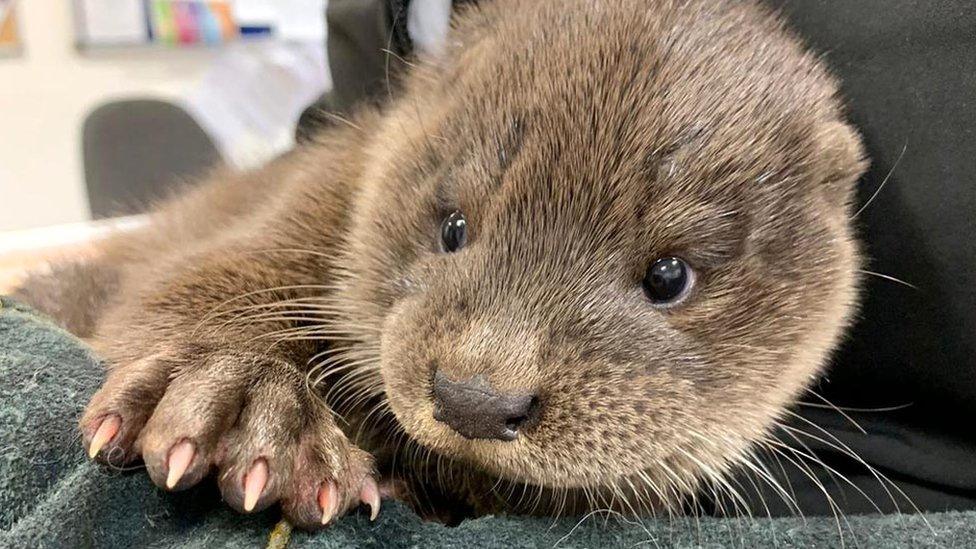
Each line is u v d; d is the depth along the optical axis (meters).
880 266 0.18
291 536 0.13
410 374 0.15
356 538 0.14
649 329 0.15
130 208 0.45
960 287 0.16
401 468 0.19
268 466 0.14
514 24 0.19
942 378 0.17
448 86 0.19
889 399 0.19
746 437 0.17
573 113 0.16
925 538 0.14
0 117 0.64
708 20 0.17
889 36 0.17
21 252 0.57
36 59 0.64
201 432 0.14
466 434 0.14
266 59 0.68
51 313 0.25
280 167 0.26
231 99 0.65
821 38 0.19
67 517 0.13
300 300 0.19
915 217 0.17
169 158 0.51
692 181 0.15
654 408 0.15
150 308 0.18
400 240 0.18
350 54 0.26
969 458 0.17
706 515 0.18
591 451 0.15
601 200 0.15
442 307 0.15
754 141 0.16
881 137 0.18
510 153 0.16
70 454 0.14
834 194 0.18
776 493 0.18
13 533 0.12
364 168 0.21
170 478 0.13
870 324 0.18
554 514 0.17
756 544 0.14
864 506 0.17
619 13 0.17
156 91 0.69
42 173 0.66
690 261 0.16
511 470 0.15
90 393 0.15
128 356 0.16
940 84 0.16
